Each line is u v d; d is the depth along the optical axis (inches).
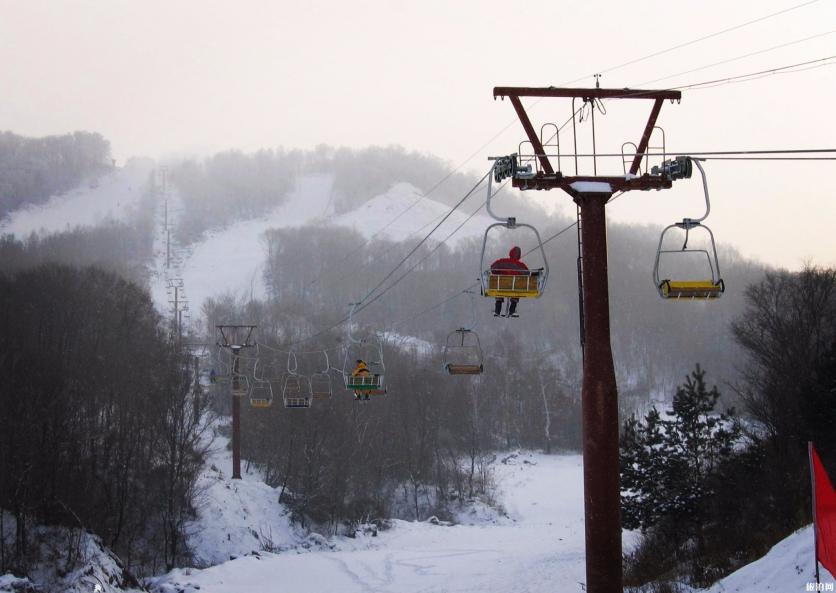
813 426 1321.4
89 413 2228.1
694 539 1293.1
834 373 1348.4
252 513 2335.1
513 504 3019.2
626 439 1472.7
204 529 2146.9
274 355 3297.2
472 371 922.1
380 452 2970.0
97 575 1182.9
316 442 2605.8
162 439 2290.8
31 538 1739.7
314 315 5182.1
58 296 2753.4
